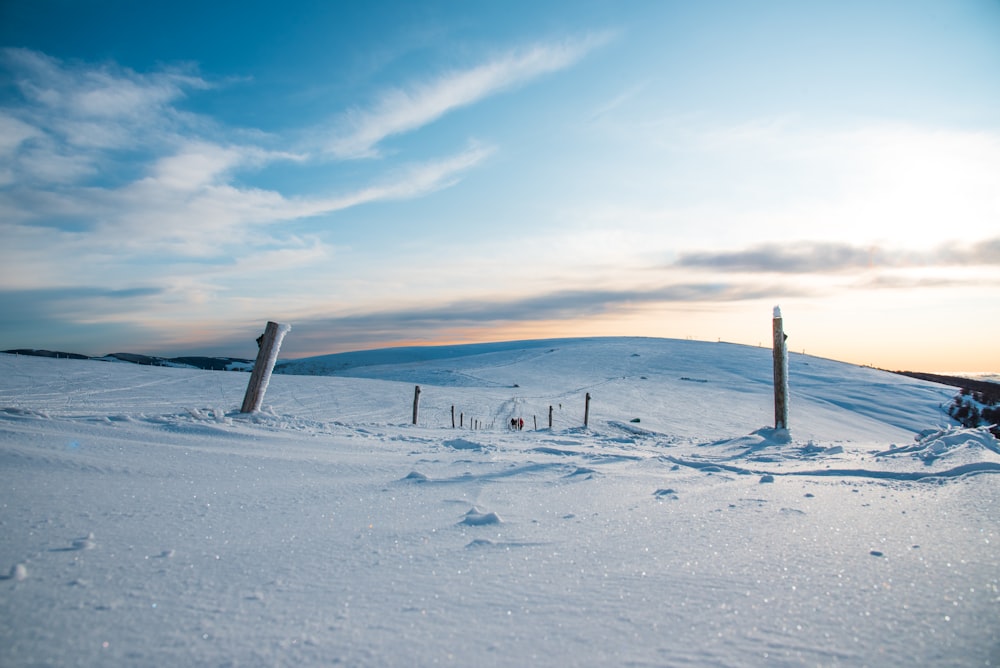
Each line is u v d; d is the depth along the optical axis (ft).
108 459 13.44
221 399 89.04
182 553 7.75
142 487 11.50
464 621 5.77
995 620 5.63
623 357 241.76
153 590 6.36
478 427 93.04
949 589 6.45
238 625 5.56
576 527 9.64
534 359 242.58
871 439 128.16
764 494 12.30
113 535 8.29
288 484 12.96
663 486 13.56
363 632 5.47
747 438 23.67
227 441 18.39
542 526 9.73
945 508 10.35
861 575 6.98
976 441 16.74
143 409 74.08
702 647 5.18
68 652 4.84
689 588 6.68
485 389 157.89
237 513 10.14
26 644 4.92
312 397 108.06
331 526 9.55
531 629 5.58
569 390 166.91
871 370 215.10
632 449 22.71
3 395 77.87
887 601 6.17
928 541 8.30
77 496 10.27
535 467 15.80
